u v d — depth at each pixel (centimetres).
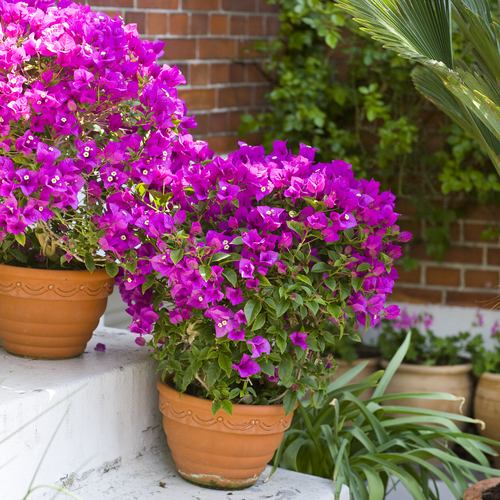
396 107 325
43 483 129
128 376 150
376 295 135
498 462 281
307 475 157
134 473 149
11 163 124
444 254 326
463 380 289
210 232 122
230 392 131
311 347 132
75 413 135
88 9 142
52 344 146
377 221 135
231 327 124
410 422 192
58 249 146
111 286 148
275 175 130
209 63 284
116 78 131
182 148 143
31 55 132
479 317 309
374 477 165
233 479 141
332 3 306
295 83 301
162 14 254
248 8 306
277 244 131
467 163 321
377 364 299
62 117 129
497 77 163
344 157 322
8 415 121
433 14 157
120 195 133
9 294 140
